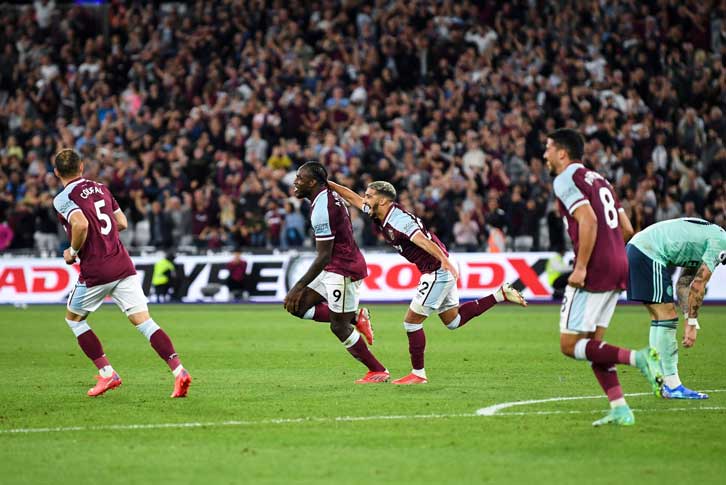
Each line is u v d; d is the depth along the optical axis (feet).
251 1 180.65
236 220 146.10
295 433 46.68
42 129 169.78
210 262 137.28
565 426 48.19
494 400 56.54
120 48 180.45
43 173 160.86
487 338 93.66
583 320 46.78
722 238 56.54
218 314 121.60
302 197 62.64
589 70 166.50
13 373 70.74
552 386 62.69
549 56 168.86
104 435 46.44
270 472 38.99
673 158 150.82
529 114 155.22
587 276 46.50
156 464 40.45
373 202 61.46
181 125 166.20
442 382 64.69
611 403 48.34
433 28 172.45
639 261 57.36
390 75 167.43
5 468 39.99
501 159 152.25
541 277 132.16
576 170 46.32
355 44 173.99
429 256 62.18
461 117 158.51
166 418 50.90
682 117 157.38
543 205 140.36
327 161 150.92
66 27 186.39
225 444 44.21
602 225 46.52
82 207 57.98
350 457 41.57
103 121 170.81
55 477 38.50
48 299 137.28
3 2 195.93
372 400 56.59
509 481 37.63
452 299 64.08
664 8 170.50
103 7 188.96
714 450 42.73
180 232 147.13
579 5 173.47
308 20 179.83
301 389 61.46
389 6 177.78
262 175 149.38
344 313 63.46
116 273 58.34
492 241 135.44
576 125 156.56
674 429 47.32
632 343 88.33
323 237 61.72
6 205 154.61
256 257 136.77
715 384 64.13
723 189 146.51
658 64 165.89
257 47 174.70
